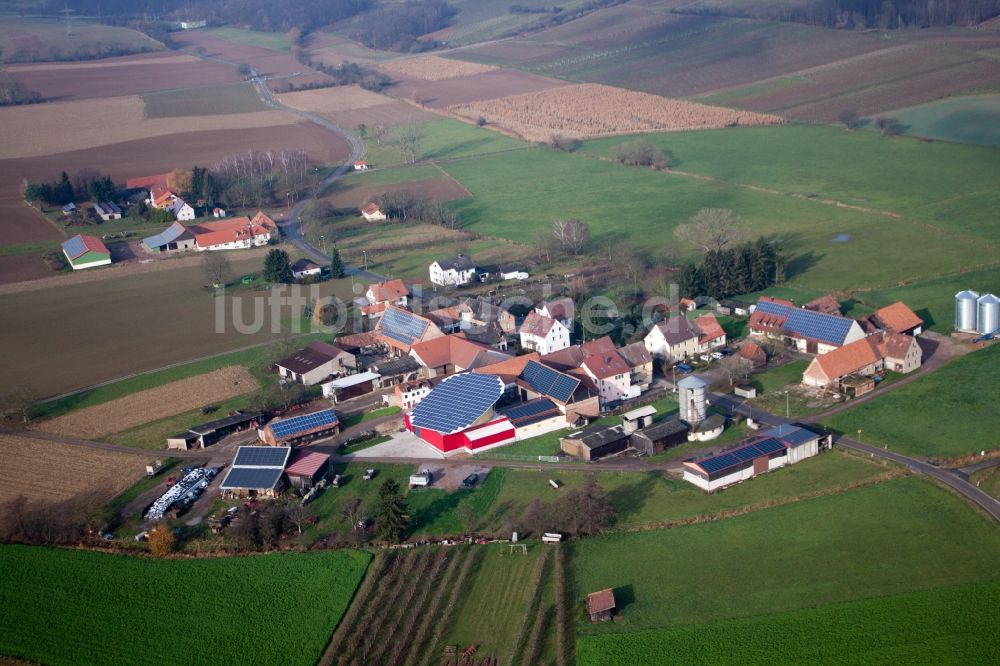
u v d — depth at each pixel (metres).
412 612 100.06
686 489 120.25
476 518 117.44
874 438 128.50
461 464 132.12
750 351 156.88
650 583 101.94
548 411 141.38
